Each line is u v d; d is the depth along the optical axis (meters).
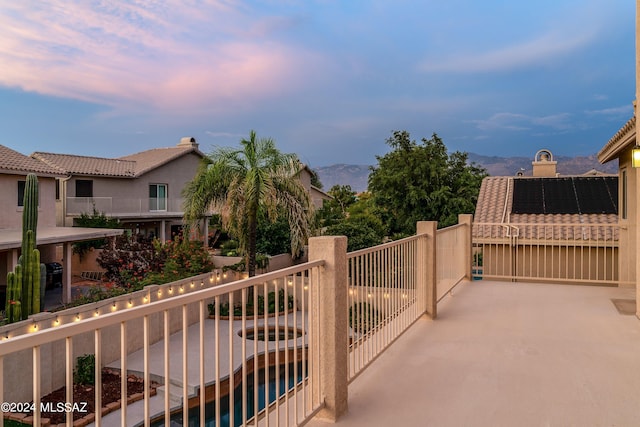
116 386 7.28
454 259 7.34
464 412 3.16
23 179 18.00
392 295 4.54
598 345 4.62
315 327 3.00
